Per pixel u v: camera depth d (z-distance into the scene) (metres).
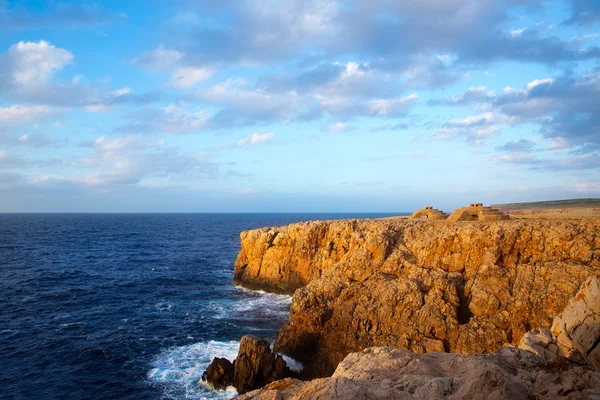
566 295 31.89
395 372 16.25
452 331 34.53
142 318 52.06
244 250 73.94
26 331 46.19
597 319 17.19
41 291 64.06
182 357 40.25
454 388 13.55
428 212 65.75
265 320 51.72
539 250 36.59
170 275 80.19
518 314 33.31
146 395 33.22
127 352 41.16
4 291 63.25
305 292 43.66
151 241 146.62
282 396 15.54
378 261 44.50
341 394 12.99
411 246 44.56
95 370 37.34
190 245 136.25
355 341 37.66
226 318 52.47
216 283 73.81
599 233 34.84
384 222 56.22
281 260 67.12
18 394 32.94
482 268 37.19
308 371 38.34
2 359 39.03
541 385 13.94
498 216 49.00
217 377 34.59
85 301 59.31
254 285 68.88
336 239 58.38
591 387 13.52
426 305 36.34
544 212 65.75
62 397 32.69
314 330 40.97
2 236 151.62
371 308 38.59
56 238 148.62
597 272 31.91
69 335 45.28
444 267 40.56
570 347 17.53
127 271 83.25
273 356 35.03
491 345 32.88
